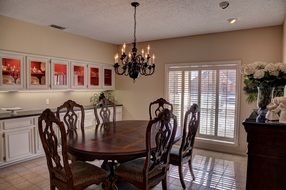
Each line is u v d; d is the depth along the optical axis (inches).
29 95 163.5
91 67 200.8
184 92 189.2
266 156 64.9
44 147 84.1
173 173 130.5
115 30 169.3
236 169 136.9
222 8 118.6
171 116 87.0
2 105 148.2
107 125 132.8
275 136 63.4
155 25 154.1
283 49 141.5
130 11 126.7
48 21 148.5
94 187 111.0
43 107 172.7
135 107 218.8
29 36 153.0
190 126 113.0
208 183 118.0
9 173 126.6
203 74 179.6
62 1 113.3
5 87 137.7
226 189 111.3
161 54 199.9
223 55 169.8
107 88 220.4
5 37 139.6
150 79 207.5
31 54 152.5
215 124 176.4
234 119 167.8
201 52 179.3
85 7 121.3
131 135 107.8
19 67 146.1
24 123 142.6
